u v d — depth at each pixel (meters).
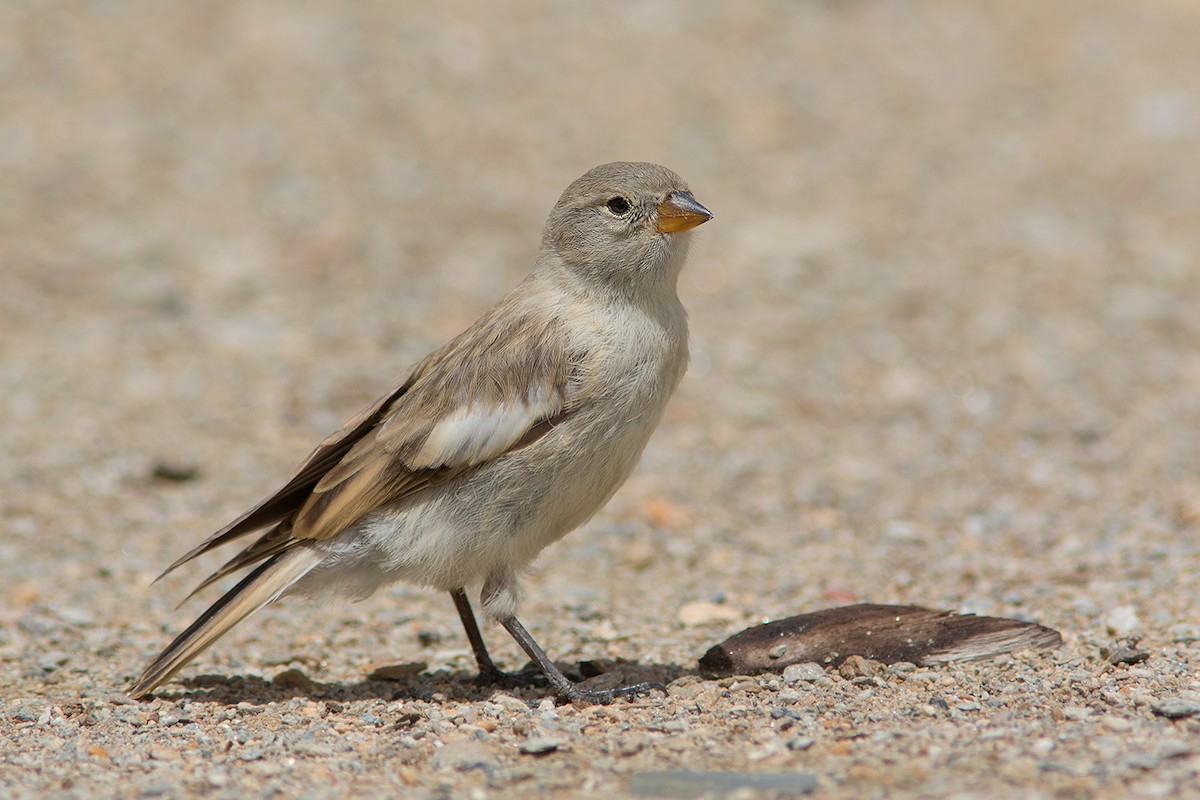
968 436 14.55
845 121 24.47
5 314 17.36
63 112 23.50
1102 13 29.92
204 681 8.93
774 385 16.00
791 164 22.69
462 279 18.77
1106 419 14.77
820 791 6.33
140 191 21.08
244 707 8.17
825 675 8.20
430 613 10.68
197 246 19.47
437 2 28.77
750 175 22.19
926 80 26.41
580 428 8.09
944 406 15.33
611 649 9.59
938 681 8.06
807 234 20.27
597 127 23.66
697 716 7.66
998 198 21.67
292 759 7.22
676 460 14.22
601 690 8.30
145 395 15.50
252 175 21.73
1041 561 11.15
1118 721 7.07
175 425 14.84
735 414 15.28
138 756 7.32
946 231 20.52
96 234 19.73
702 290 18.69
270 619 10.55
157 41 26.42
